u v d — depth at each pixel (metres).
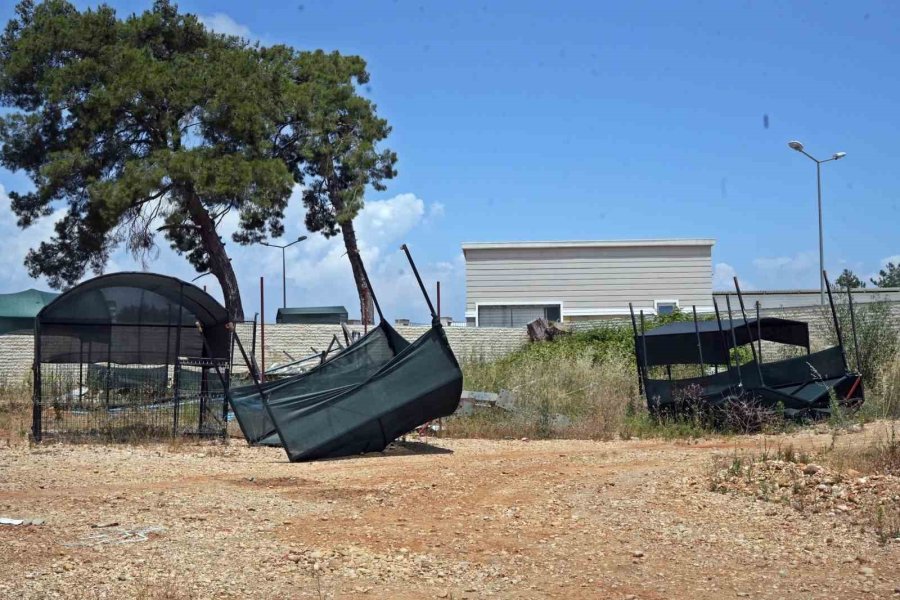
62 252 34.16
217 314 17.12
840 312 22.67
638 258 42.56
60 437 16.11
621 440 16.44
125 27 31.98
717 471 11.02
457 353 31.34
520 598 6.60
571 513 9.33
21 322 30.98
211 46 33.31
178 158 29.69
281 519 9.13
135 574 7.01
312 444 13.91
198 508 9.62
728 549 7.84
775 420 16.88
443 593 6.69
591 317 42.44
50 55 30.88
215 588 6.71
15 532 8.34
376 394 14.46
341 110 36.50
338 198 37.28
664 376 22.84
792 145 33.19
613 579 7.05
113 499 10.13
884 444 12.56
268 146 32.09
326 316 36.69
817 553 7.62
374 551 7.85
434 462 13.38
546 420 17.47
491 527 8.78
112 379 18.70
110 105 29.69
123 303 16.67
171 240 38.78
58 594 6.47
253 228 39.94
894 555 7.48
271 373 23.70
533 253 42.75
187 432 16.67
